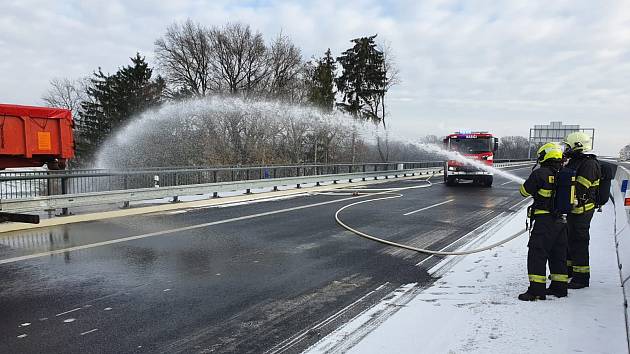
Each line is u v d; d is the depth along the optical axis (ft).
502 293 18.65
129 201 45.06
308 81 158.61
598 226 33.32
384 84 167.63
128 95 155.53
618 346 12.89
